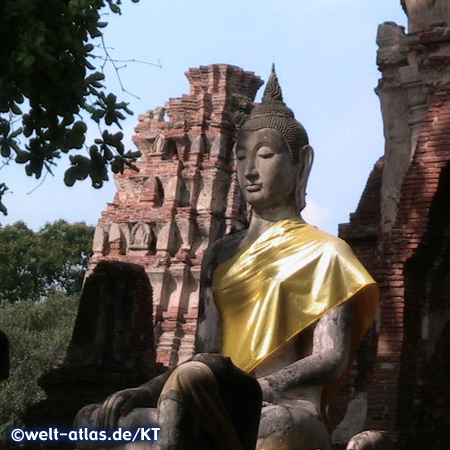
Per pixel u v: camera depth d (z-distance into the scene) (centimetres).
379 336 1722
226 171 4856
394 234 1730
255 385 768
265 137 1259
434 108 1750
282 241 1234
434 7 1836
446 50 1780
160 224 4872
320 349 1171
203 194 4844
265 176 1254
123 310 2516
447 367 1728
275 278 1209
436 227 1723
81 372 2380
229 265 1248
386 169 1916
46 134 1254
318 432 1112
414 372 1706
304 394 1145
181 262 4766
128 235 4953
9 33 1197
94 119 1267
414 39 1841
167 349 4688
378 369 1703
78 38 1232
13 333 4903
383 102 1931
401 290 1714
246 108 4912
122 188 5022
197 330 1264
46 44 1236
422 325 1725
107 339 2481
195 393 730
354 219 2092
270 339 1183
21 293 5788
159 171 4925
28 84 1216
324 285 1195
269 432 1085
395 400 1680
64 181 1278
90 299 2522
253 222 1277
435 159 1723
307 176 1277
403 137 1903
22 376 4734
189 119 4903
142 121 5016
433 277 1736
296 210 1270
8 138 1252
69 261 5834
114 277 2528
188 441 730
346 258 1206
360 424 1900
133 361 2473
